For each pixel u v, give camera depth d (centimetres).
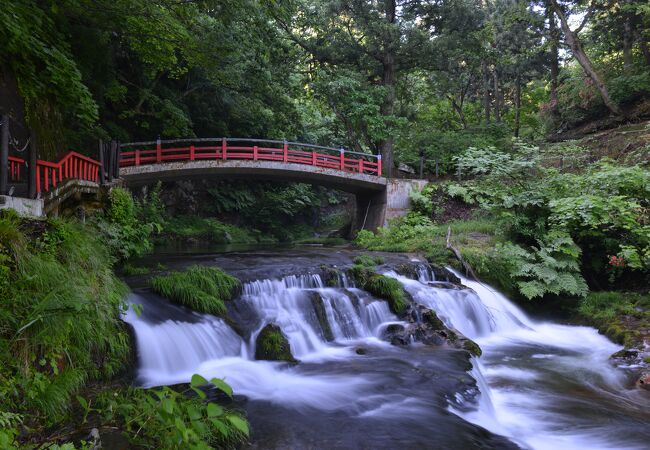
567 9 2331
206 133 2448
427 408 508
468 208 1819
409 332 801
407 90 2447
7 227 427
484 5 2791
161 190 2283
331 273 974
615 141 1816
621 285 1163
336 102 2077
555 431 522
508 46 2672
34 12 852
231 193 2712
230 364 642
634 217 1032
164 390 262
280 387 572
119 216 984
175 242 2048
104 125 1769
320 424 463
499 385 673
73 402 429
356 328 840
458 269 1205
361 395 545
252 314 766
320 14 1970
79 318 469
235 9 1169
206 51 1195
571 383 690
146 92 1780
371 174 1997
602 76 2347
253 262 1098
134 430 369
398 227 1778
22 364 382
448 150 2200
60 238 530
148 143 1688
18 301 403
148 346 587
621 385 687
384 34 1906
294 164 1833
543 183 1261
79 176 848
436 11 1995
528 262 1220
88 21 1199
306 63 2141
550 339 957
